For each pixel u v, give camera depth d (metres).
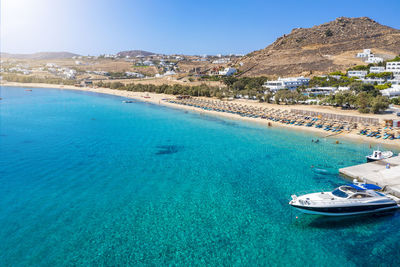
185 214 30.72
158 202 33.62
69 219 29.88
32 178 41.31
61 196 35.41
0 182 39.72
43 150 56.25
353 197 28.88
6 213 31.14
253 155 51.59
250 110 98.50
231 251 24.36
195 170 44.53
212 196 35.06
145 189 37.41
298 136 64.06
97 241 26.00
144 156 52.31
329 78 136.38
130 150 56.41
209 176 41.88
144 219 29.77
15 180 40.53
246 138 64.25
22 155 52.66
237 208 31.92
